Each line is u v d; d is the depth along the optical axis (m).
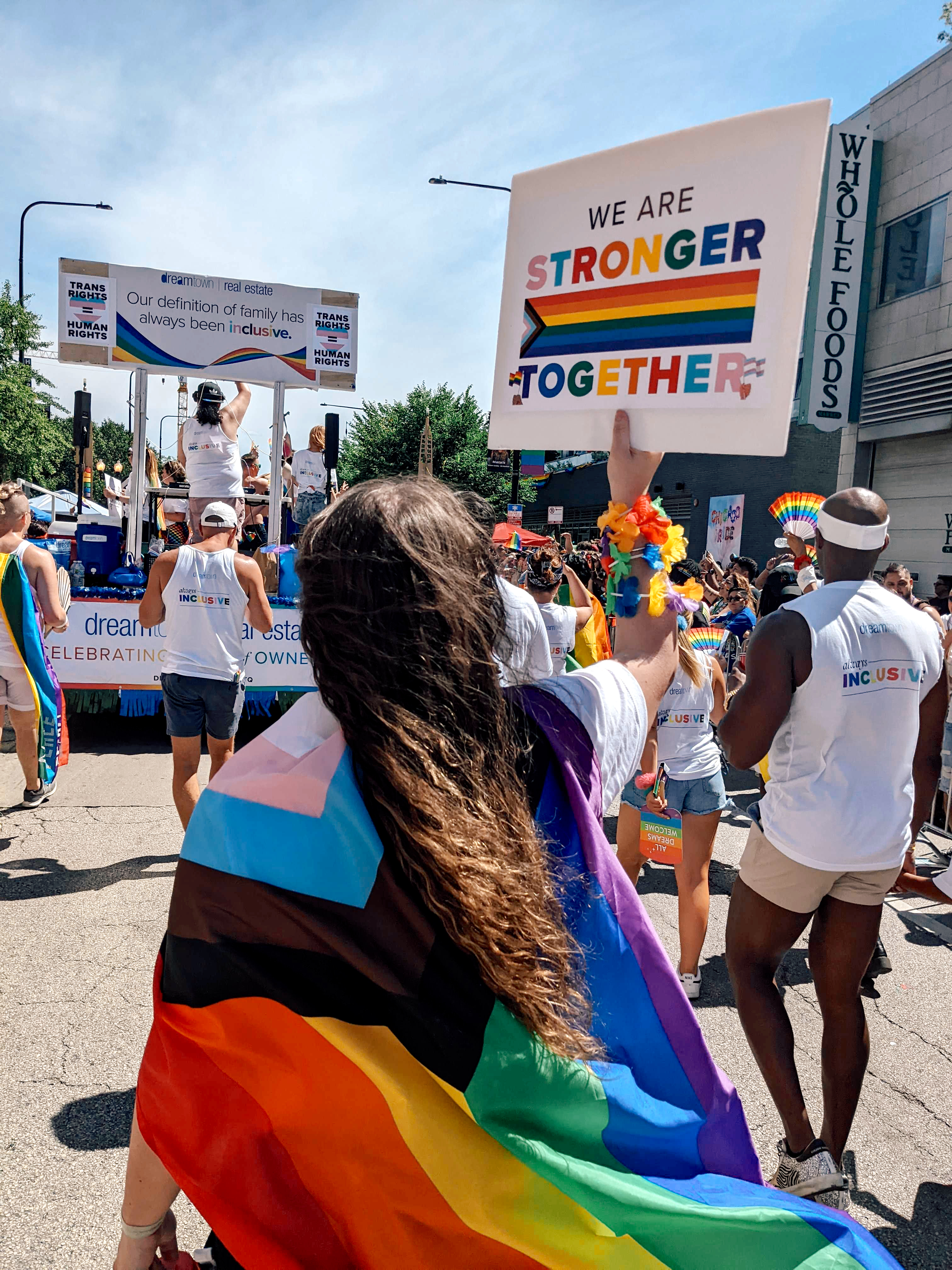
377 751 0.85
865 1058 2.25
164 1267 1.13
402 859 0.85
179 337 8.95
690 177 1.27
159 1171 1.03
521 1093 0.91
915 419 12.98
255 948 0.89
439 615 0.89
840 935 2.23
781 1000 2.28
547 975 0.88
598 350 1.37
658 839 3.73
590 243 1.37
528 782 0.98
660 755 3.37
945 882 2.16
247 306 9.13
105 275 8.72
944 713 2.33
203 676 4.16
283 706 7.39
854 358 13.91
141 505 8.92
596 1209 0.93
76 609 6.86
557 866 0.96
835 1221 1.01
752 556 19.41
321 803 0.88
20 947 3.53
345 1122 0.90
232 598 4.19
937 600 8.28
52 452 26.52
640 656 1.20
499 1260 0.92
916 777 2.37
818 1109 2.74
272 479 9.27
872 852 2.13
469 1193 0.90
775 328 1.21
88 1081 2.69
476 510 1.00
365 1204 0.92
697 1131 1.04
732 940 2.34
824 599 2.18
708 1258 0.96
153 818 5.18
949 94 12.23
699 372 1.28
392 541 0.89
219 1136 0.94
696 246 1.27
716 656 3.83
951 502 12.63
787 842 2.18
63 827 4.97
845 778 2.13
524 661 1.08
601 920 1.00
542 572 4.74
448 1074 0.88
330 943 0.87
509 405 1.48
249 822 0.89
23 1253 2.05
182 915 0.91
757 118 1.21
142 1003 3.14
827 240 13.52
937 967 3.77
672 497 22.52
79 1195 2.24
